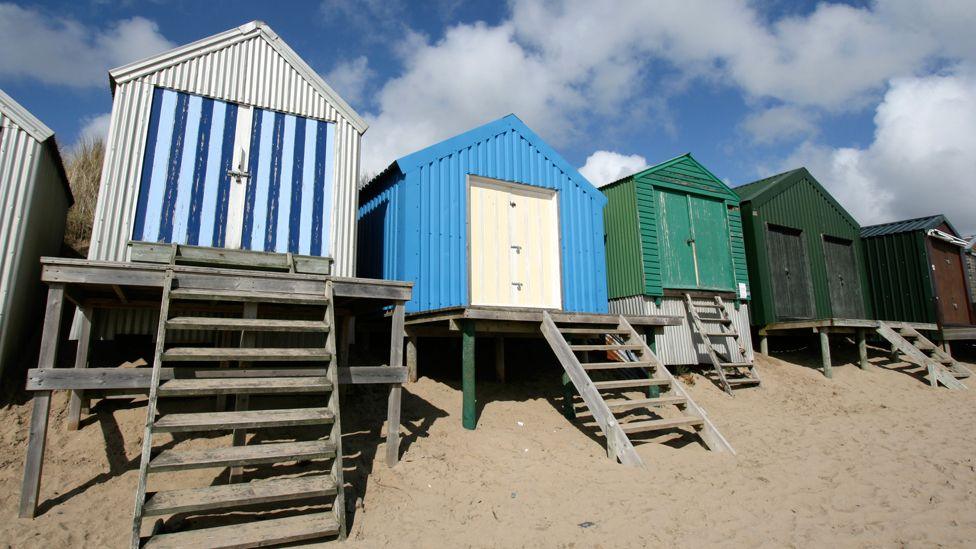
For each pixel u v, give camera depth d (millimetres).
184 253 6270
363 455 6094
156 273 5289
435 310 7781
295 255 6898
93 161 14352
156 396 4430
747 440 7758
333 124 8508
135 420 6324
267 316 7695
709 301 12695
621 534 4773
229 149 7691
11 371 6691
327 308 5617
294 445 4691
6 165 6453
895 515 5215
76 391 6066
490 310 7496
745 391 10898
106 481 5238
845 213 16531
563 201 10812
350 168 8469
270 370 5469
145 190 7105
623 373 10859
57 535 4352
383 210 10125
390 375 6008
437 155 9461
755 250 13812
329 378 5211
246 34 8031
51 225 8227
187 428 4371
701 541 4652
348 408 7359
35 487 4613
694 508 5297
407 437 6699
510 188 10281
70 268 4988
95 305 6551
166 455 4285
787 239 14719
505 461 6367
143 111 7246
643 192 12219
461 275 9320
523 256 10141
